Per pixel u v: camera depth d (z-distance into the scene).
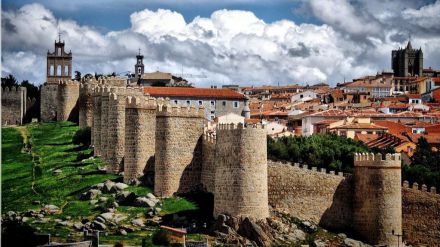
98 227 115.44
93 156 159.38
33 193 139.12
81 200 131.50
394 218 131.62
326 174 133.38
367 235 131.88
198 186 133.00
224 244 113.31
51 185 142.00
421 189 136.88
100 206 126.12
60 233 111.19
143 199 125.94
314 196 132.50
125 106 138.00
